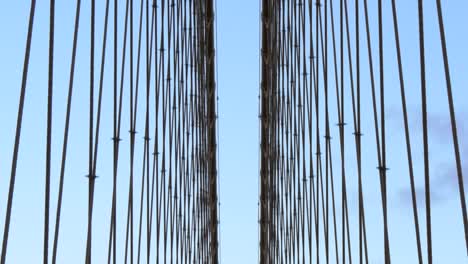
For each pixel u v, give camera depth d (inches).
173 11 516.7
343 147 282.8
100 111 244.2
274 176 603.8
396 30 199.5
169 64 499.8
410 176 189.3
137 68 325.4
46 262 192.1
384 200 218.5
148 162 371.2
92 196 235.8
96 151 238.7
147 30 363.9
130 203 306.2
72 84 210.7
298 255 474.3
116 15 265.4
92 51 229.1
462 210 166.2
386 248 216.1
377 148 221.6
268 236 640.4
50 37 196.5
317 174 381.4
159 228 437.1
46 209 192.2
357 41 248.1
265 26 637.3
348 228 283.0
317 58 367.6
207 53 653.9
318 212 386.0
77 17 214.2
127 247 303.9
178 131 557.9
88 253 233.6
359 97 249.3
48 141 193.5
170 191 525.0
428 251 179.2
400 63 197.6
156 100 423.5
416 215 186.2
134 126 310.5
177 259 555.2
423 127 182.7
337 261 319.9
